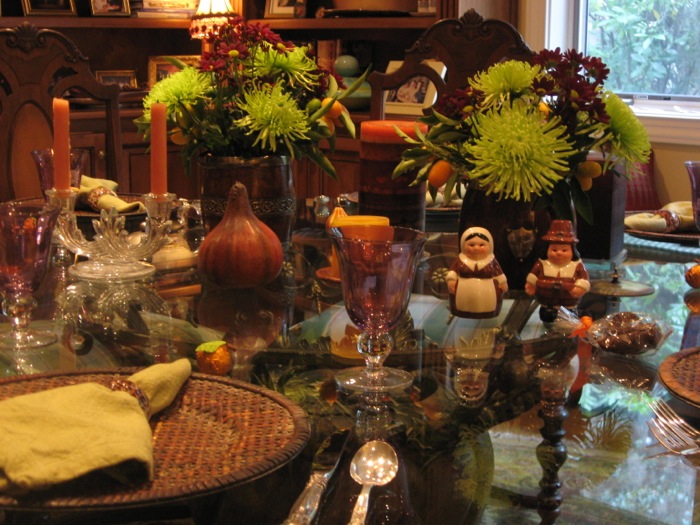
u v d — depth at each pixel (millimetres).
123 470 605
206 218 1434
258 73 1414
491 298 1100
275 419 699
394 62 3350
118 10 3531
